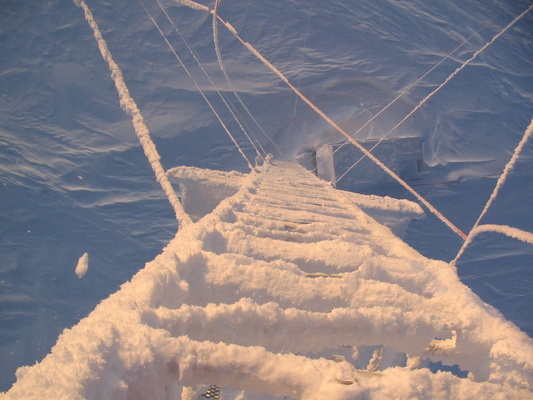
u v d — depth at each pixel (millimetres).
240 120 45938
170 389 1925
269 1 54281
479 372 2689
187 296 2518
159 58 50219
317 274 3375
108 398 1377
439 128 43781
